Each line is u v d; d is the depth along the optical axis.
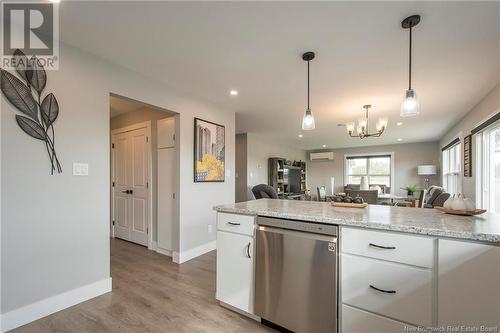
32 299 1.80
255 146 6.58
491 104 3.03
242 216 1.87
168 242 3.32
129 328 1.71
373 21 1.71
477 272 1.13
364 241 1.39
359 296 1.40
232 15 1.67
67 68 2.03
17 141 1.74
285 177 7.64
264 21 1.73
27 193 1.79
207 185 3.45
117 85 2.39
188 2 1.54
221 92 3.18
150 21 1.74
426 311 1.23
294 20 1.71
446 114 4.10
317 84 2.88
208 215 3.45
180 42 2.02
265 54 2.20
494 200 3.31
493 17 1.63
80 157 2.10
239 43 2.02
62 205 1.97
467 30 1.79
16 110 1.74
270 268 1.71
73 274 2.03
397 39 1.92
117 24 1.77
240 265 1.87
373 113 4.09
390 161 7.83
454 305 1.17
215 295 2.20
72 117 2.05
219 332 1.68
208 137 3.45
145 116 3.73
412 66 2.37
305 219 1.58
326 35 1.89
